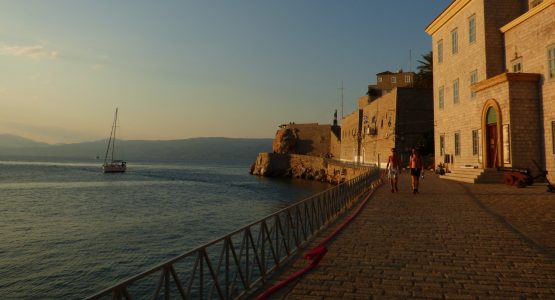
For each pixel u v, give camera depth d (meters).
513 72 24.84
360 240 9.57
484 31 28.41
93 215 35.66
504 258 7.91
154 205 43.12
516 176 22.28
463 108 31.98
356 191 18.98
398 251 8.52
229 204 44.59
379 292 6.11
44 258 20.48
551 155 22.67
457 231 10.48
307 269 7.24
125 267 18.94
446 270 7.17
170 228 29.19
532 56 24.56
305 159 94.19
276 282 6.70
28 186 68.06
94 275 17.73
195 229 28.86
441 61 36.94
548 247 8.73
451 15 34.12
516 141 23.55
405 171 44.94
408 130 52.72
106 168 112.69
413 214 13.27
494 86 25.34
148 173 119.06
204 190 62.97
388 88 84.19
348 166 60.59
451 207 14.77
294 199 50.28
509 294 5.96
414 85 69.19
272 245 7.43
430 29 39.03
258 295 6.12
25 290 15.90
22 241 24.50
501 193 19.19
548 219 12.09
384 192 20.59
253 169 117.06
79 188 64.69
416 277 6.80
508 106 23.81
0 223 31.14
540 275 6.84
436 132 38.22
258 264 6.74
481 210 13.95
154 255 21.14
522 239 9.50
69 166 170.38
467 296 5.90
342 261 7.81
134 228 29.09
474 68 30.09
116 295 3.74
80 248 22.66
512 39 26.88
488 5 28.53
